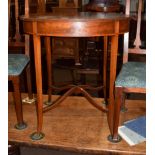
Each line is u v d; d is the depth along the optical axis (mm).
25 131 1544
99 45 3363
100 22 1245
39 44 1324
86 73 2922
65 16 1366
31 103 1903
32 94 1962
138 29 1605
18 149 1475
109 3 2840
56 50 3340
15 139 1462
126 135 1474
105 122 1630
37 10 3143
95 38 3336
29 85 1902
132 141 1422
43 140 1450
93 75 2941
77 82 2725
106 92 1962
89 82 2717
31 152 1566
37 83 1396
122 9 3107
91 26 1241
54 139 1458
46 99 1969
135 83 1264
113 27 1284
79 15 1441
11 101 1935
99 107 1712
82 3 3836
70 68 3160
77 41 3270
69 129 1556
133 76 1297
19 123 1584
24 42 1773
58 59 3465
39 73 1373
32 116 1720
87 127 1575
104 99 1890
